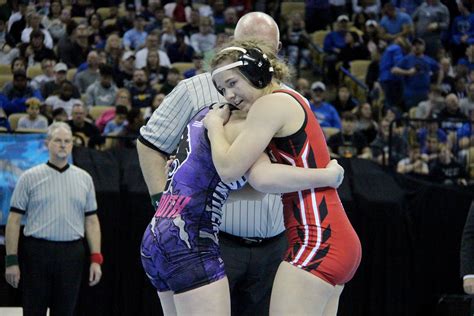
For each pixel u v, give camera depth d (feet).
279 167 13.16
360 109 40.98
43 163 26.71
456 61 51.98
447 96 42.98
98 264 25.59
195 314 13.16
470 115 44.80
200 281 13.20
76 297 25.08
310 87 46.26
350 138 37.73
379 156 36.60
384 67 46.44
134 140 34.73
